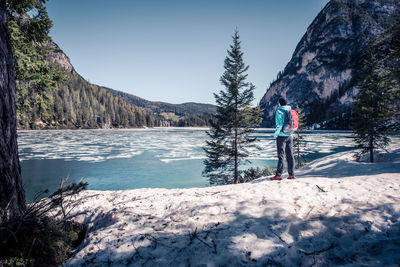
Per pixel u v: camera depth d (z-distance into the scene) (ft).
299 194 8.18
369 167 21.89
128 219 8.33
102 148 154.30
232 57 52.90
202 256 4.84
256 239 5.22
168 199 11.53
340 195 7.68
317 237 4.99
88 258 5.60
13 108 8.17
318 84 600.39
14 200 7.78
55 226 7.93
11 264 5.81
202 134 335.26
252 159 110.11
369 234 4.76
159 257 5.04
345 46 608.60
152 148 159.22
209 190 13.08
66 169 86.94
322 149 136.77
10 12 19.21
